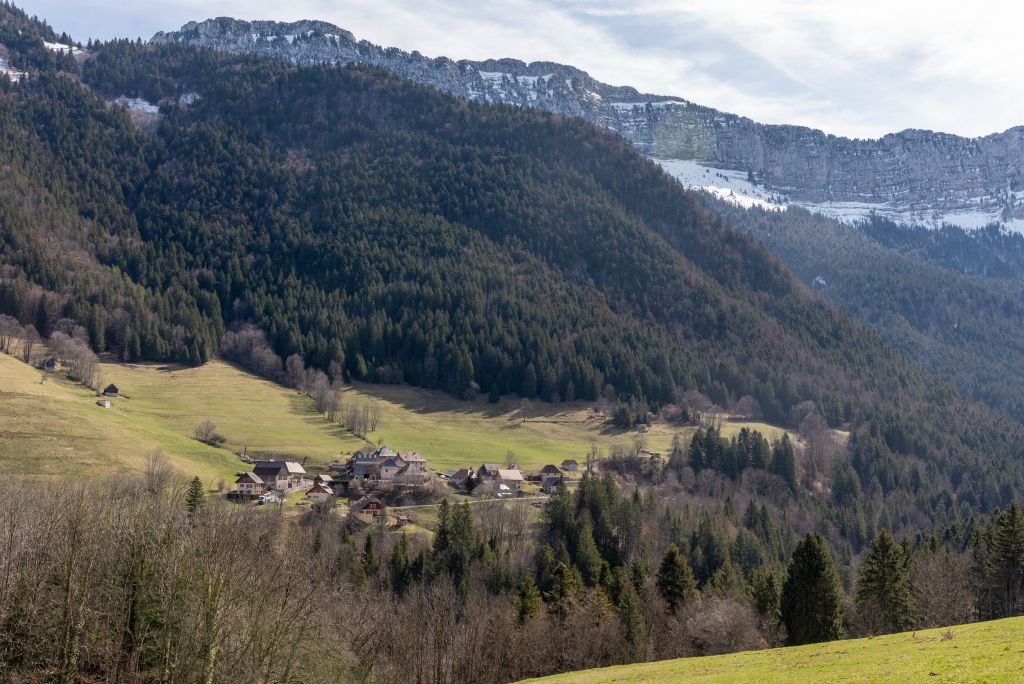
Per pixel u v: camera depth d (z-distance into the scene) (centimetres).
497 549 13138
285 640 6788
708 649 9444
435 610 9469
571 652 9338
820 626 9206
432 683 8500
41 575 6831
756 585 11444
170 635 6391
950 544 13975
